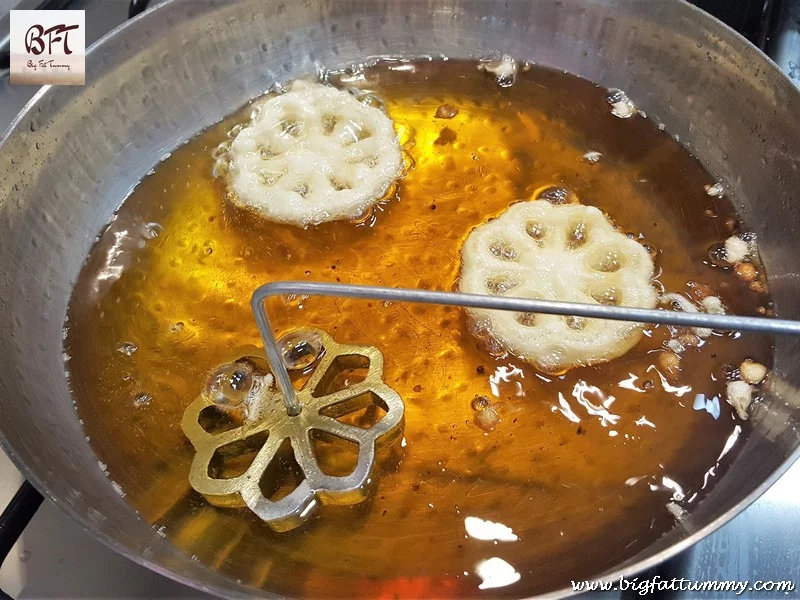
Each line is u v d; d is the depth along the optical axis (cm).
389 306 22
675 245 24
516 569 17
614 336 21
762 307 22
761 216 24
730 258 23
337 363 20
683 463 19
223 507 18
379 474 19
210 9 27
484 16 29
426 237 24
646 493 18
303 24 29
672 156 26
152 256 25
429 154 27
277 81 30
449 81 30
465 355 21
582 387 20
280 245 24
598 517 18
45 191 24
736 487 17
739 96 25
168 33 26
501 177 26
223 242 25
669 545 16
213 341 22
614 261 23
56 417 20
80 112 25
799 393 19
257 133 26
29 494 17
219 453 19
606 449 19
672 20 26
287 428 18
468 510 18
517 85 29
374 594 17
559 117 28
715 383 20
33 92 27
